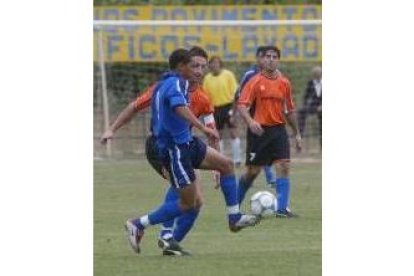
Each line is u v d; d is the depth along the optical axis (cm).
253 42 6338
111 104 6400
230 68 6525
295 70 6719
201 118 3139
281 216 3550
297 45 6322
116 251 2895
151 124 2756
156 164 2758
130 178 4853
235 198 2830
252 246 2959
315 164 5497
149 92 2838
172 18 6381
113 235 3200
